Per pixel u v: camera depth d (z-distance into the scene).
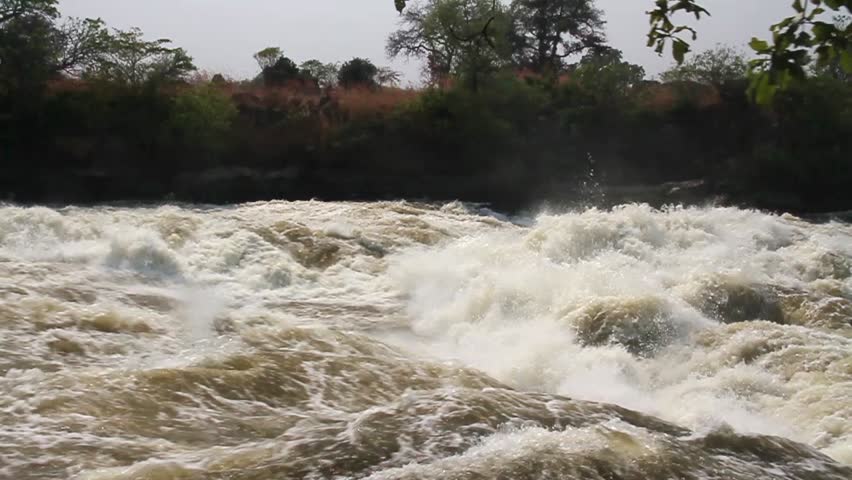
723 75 45.69
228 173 38.69
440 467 5.21
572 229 16.08
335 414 7.22
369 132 42.19
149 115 39.56
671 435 6.33
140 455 5.79
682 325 11.05
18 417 6.37
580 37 68.31
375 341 10.25
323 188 39.19
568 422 6.40
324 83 50.84
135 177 37.72
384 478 5.05
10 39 38.44
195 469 5.36
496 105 44.41
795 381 9.29
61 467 5.50
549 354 10.44
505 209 36.25
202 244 15.30
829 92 41.31
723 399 8.95
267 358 8.39
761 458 6.04
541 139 43.94
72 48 41.62
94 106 39.47
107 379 7.27
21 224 14.53
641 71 46.66
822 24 3.06
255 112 43.25
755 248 17.08
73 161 38.31
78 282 12.06
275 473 5.27
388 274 15.35
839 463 6.20
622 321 11.04
